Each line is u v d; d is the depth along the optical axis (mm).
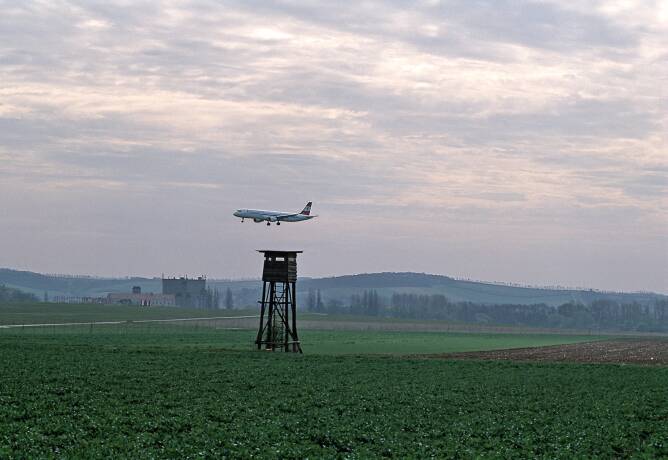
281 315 113062
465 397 64250
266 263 112375
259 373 76250
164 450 40438
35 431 44156
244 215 183625
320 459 39969
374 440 45688
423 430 49312
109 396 58594
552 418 54719
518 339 199625
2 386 60625
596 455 43344
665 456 43562
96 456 38531
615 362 109688
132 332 162750
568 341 194000
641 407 60750
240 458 39688
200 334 161250
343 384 70625
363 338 173375
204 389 63969
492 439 46938
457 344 159250
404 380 75125
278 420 50688
